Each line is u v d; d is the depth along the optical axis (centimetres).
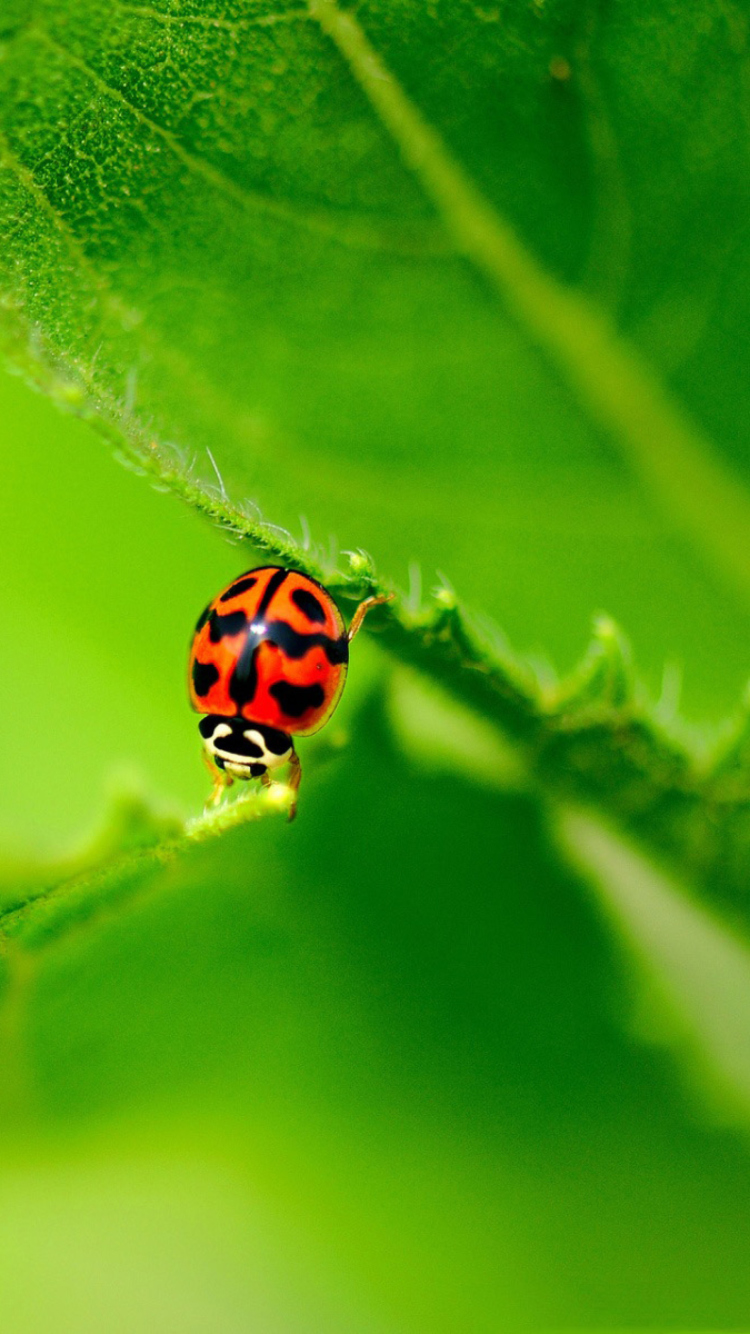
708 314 13
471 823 12
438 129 12
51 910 11
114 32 12
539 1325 12
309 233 12
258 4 12
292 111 12
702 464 13
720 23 12
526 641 13
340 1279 12
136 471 11
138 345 12
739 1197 12
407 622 12
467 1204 12
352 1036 12
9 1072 12
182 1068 12
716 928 12
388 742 12
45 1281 12
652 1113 12
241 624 12
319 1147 12
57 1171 12
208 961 12
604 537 13
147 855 11
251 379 12
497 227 12
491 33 12
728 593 13
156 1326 12
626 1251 12
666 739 12
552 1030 12
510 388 13
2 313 11
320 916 12
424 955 12
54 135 12
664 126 12
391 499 13
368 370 12
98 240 12
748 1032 12
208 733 12
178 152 12
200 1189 12
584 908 12
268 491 12
